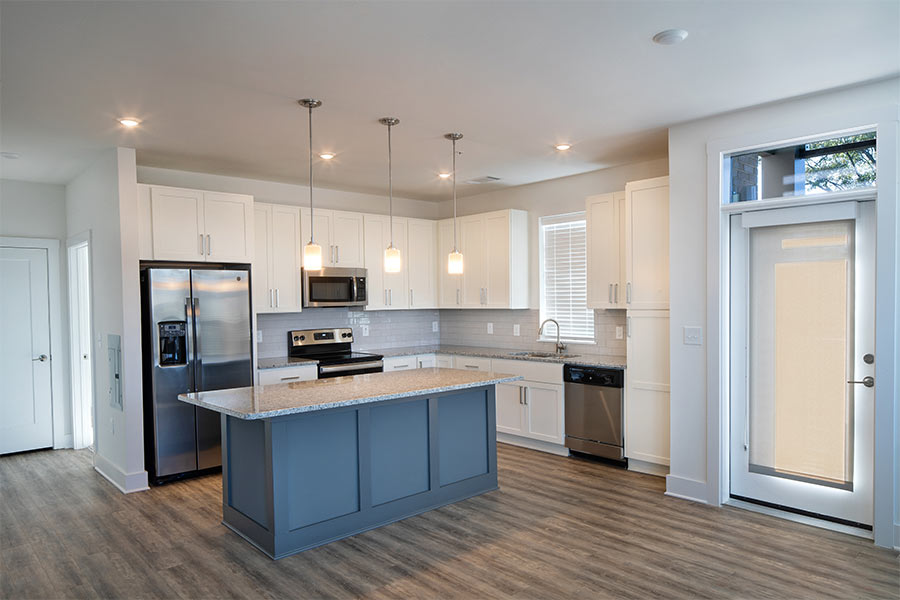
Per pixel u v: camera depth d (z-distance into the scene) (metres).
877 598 2.62
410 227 6.39
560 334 5.81
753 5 2.29
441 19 2.37
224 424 3.57
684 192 3.94
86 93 3.15
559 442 5.09
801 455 3.60
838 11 2.34
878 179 3.18
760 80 3.13
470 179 5.69
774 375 3.70
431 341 7.03
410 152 4.57
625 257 4.75
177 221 4.62
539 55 2.75
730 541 3.25
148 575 2.96
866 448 3.37
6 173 5.12
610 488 4.23
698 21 2.43
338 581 2.87
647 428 4.43
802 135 3.42
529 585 2.79
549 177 5.63
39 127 3.77
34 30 2.40
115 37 2.48
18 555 3.22
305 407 3.04
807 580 2.79
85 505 4.01
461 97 3.32
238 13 2.28
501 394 5.61
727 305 3.84
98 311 4.80
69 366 5.70
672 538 3.31
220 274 4.74
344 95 3.26
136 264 4.36
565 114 3.67
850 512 3.43
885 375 3.17
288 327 5.84
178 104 3.36
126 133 3.93
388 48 2.64
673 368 4.03
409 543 3.31
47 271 5.59
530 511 3.79
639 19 2.40
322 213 5.69
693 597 2.65
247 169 5.09
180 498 4.14
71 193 5.46
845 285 3.43
